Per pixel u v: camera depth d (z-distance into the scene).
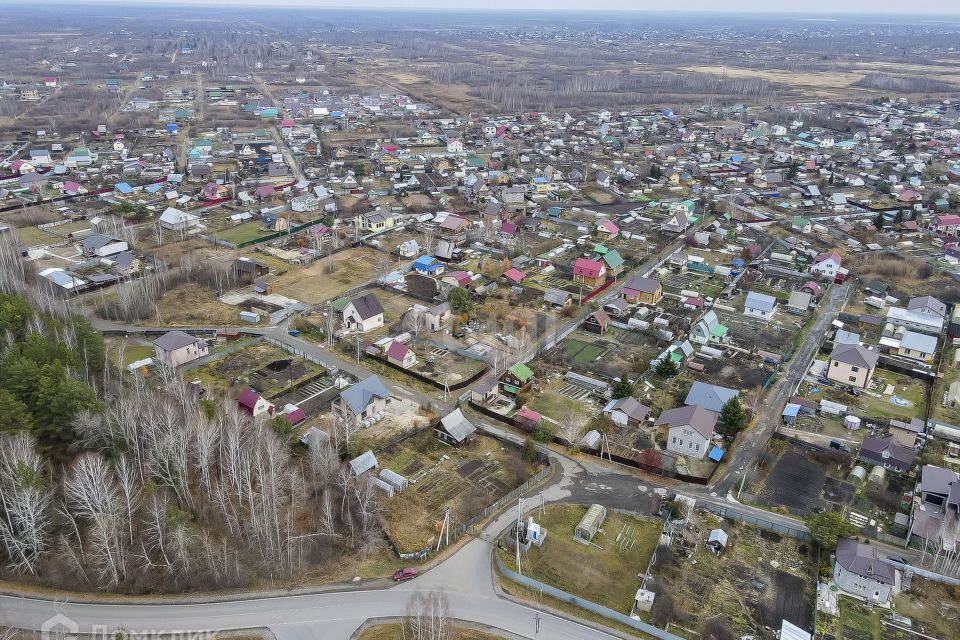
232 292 110.94
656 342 97.12
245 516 60.81
